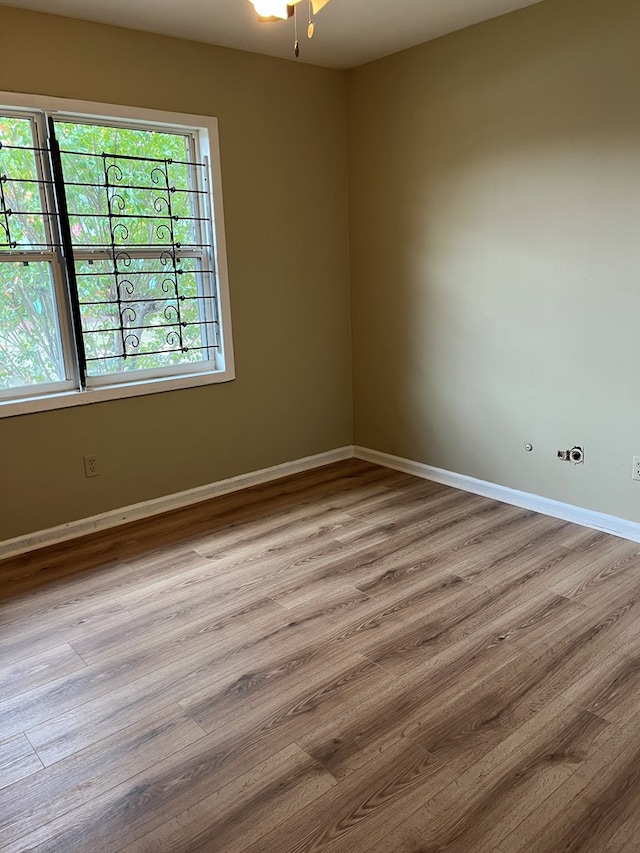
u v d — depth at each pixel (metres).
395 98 3.69
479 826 1.54
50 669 2.21
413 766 1.73
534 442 3.36
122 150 3.24
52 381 3.19
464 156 3.39
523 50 3.04
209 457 3.76
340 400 4.38
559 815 1.56
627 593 2.56
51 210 3.06
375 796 1.64
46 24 2.88
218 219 3.55
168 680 2.13
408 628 2.37
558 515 3.32
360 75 3.87
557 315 3.14
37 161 3.00
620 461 3.02
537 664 2.14
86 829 1.57
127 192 3.28
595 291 2.97
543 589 2.61
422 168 3.62
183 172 3.46
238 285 3.71
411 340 3.92
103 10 2.87
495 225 3.32
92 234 3.19
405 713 1.93
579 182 2.94
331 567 2.87
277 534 3.25
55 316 3.15
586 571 2.75
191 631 2.41
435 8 2.98
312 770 1.73
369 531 3.24
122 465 3.41
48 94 2.92
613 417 3.01
